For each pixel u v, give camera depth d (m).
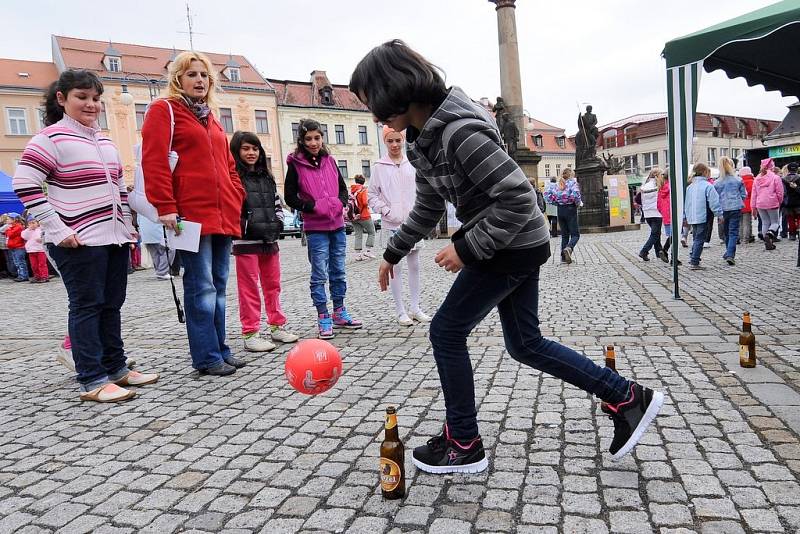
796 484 2.18
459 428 2.38
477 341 4.73
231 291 9.05
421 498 2.21
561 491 2.21
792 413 2.85
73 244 3.47
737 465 2.35
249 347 4.85
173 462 2.67
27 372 4.55
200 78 3.96
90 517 2.19
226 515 2.17
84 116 3.65
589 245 14.79
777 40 6.26
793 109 28.22
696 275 8.23
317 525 2.06
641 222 27.70
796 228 13.30
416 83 1.93
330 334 5.22
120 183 3.91
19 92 39.09
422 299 7.18
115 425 3.21
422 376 3.87
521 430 2.83
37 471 2.63
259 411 3.33
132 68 43.53
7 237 13.86
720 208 8.82
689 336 4.57
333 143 50.75
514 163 1.96
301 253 17.08
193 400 3.59
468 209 2.12
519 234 2.09
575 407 3.11
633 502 2.11
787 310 5.37
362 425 3.03
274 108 48.09
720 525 1.93
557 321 5.42
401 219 5.71
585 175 21.11
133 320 6.72
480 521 2.03
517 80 19.06
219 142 4.17
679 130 6.01
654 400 2.31
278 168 48.34
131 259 13.73
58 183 3.56
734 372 3.55
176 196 3.93
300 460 2.63
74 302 3.64
